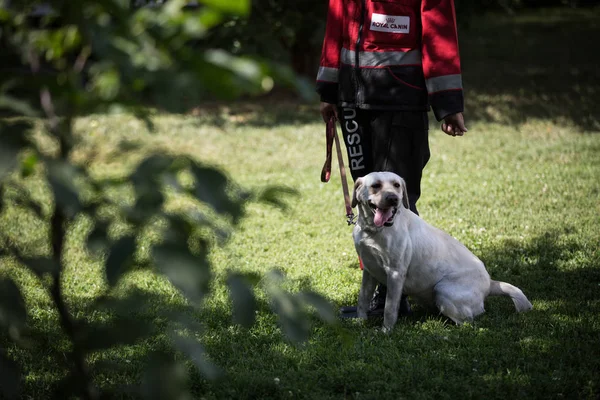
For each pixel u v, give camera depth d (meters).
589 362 3.71
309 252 6.23
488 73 18.98
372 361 3.88
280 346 4.09
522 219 7.10
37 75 1.33
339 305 4.98
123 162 1.47
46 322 4.50
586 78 17.22
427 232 4.54
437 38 4.36
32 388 3.49
